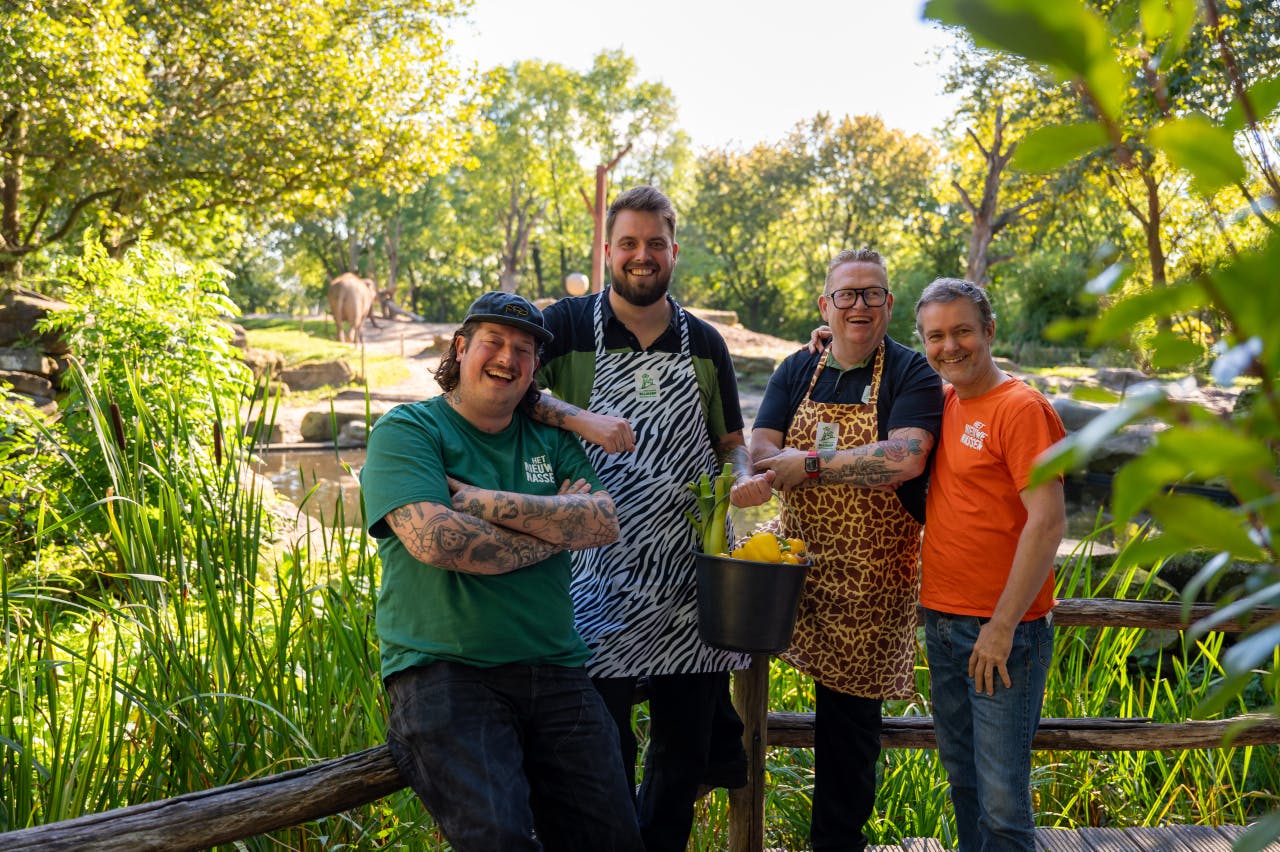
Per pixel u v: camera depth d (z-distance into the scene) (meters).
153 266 8.51
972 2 0.42
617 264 2.85
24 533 5.50
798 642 3.07
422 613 2.37
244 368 8.36
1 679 2.68
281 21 17.31
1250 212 0.51
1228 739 0.57
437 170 18.98
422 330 36.84
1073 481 10.90
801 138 51.16
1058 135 0.48
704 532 2.77
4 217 16.25
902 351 3.02
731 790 3.27
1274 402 0.47
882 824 3.83
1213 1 0.56
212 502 2.96
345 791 2.28
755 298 54.06
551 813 2.42
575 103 53.25
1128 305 0.49
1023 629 2.73
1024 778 2.71
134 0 15.94
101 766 2.64
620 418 2.79
